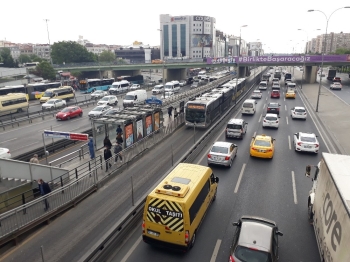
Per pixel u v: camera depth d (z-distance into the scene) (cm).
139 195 1500
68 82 7775
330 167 1001
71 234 1169
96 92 5872
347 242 704
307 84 8038
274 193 1570
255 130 3045
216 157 1919
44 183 1362
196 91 5269
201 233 1195
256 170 1908
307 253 1077
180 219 1013
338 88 6694
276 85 6244
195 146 2295
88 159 2073
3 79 6562
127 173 1823
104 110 3881
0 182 1748
